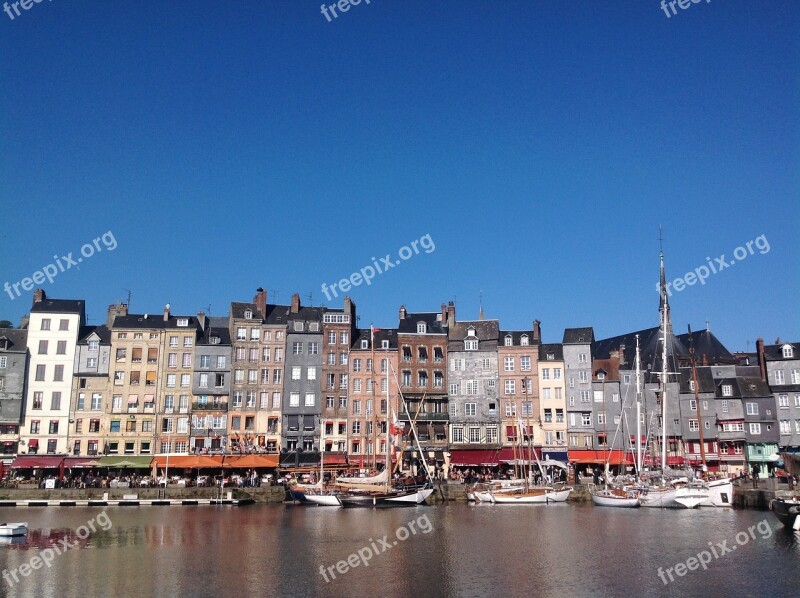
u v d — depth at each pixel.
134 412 102.25
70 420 100.69
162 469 98.38
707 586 42.03
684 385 109.50
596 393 108.88
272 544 55.19
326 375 107.44
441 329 112.00
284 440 104.62
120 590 40.88
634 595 40.22
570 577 44.09
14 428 99.44
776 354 110.94
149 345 104.38
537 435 107.88
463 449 107.25
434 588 41.53
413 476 96.12
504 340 111.38
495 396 109.50
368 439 106.50
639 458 89.75
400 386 108.62
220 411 104.06
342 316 109.50
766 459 104.38
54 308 103.56
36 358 101.56
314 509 80.88
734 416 107.06
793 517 60.19
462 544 55.38
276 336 107.56
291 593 40.47
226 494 86.06
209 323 110.00
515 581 43.16
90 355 102.81
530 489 89.06
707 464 106.19
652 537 58.44
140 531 61.62
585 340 110.81
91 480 90.44
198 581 43.03
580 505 86.00
